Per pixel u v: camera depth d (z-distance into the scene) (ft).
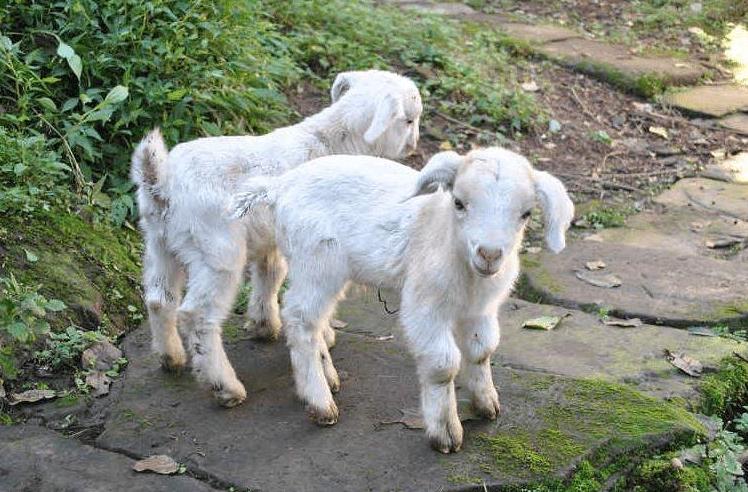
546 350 7.12
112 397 6.70
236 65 8.76
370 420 6.44
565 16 14.66
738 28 14.52
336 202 6.35
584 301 7.72
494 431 6.31
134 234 7.98
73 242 7.54
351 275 6.39
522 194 5.74
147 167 6.56
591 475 6.08
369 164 6.43
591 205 9.18
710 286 7.90
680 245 8.59
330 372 6.63
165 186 6.59
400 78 7.57
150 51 8.36
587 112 11.05
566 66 12.17
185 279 6.86
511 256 6.03
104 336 7.09
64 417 6.54
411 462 6.12
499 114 10.28
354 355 7.00
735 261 8.32
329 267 6.34
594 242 8.56
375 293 7.67
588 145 10.25
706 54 13.32
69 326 7.06
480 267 5.69
